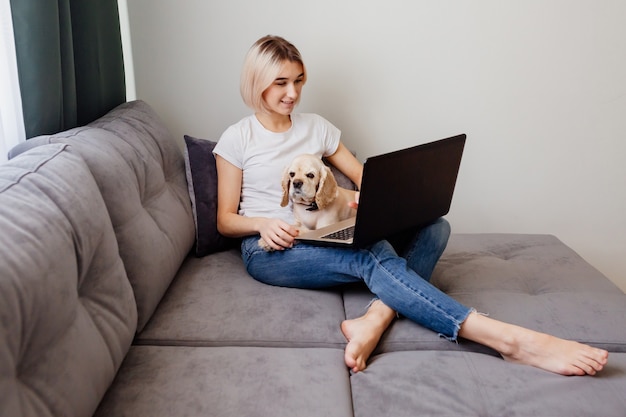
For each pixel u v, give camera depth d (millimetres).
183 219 1623
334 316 1419
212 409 1052
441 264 1733
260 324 1349
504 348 1258
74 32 1592
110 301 1095
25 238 870
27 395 809
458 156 1527
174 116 2121
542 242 1918
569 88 2088
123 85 1895
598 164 2184
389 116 2135
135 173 1421
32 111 1357
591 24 2008
